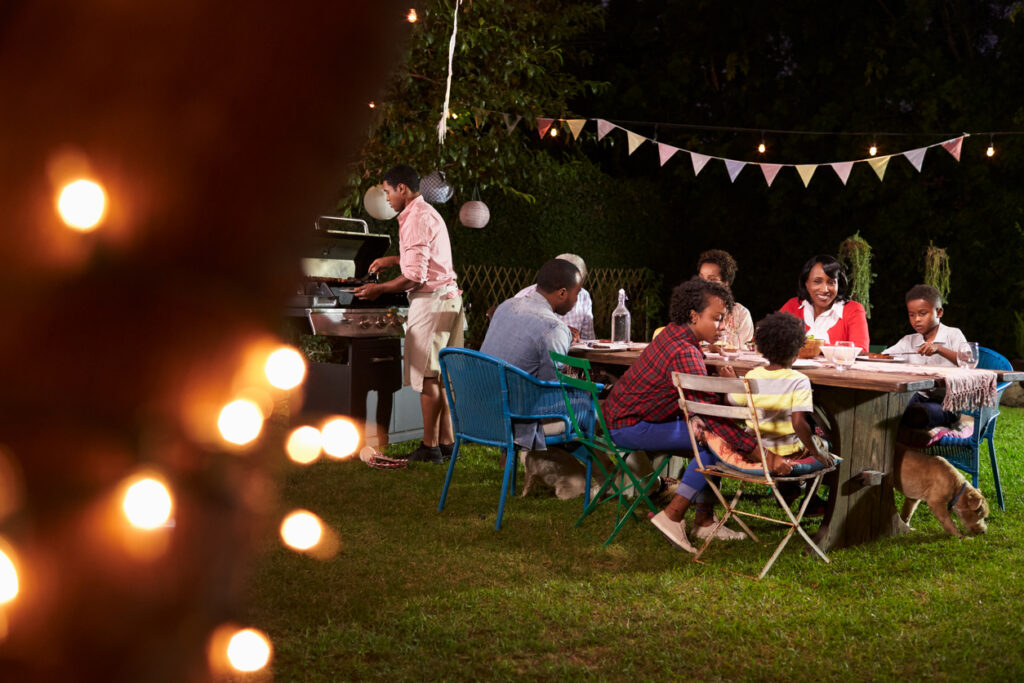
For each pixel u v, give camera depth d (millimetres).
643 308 11266
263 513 623
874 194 11555
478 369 4234
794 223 11945
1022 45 10945
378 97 511
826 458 3594
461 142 8180
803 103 12062
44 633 577
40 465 520
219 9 479
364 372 5875
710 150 12117
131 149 482
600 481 4797
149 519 545
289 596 3189
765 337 3613
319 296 5633
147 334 515
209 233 505
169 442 542
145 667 612
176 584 603
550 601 3203
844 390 3857
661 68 13086
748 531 3994
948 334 4859
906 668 2670
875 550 3895
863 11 11867
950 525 4090
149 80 480
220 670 1223
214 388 531
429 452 5613
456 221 9461
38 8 473
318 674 2562
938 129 11430
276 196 505
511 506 4590
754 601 3238
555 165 10398
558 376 4238
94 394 517
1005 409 8320
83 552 554
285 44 484
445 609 3129
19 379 507
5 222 484
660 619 3051
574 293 4777
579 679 2582
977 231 10852
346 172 520
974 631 2924
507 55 8453
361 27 491
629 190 11281
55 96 477
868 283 9445
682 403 3797
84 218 465
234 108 488
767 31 12242
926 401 4523
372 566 3572
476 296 9703
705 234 12164
